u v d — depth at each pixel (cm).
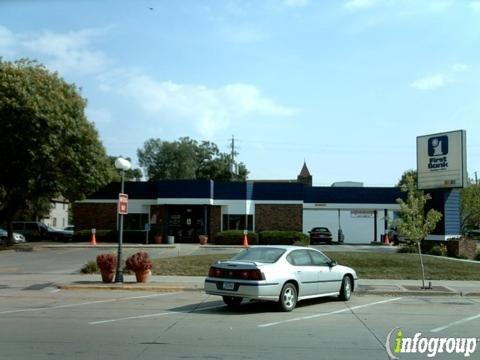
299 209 4444
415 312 1355
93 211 4478
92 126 3972
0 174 3750
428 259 2427
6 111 3509
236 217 4450
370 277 2184
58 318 1208
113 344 920
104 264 1938
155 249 3538
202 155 8788
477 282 2070
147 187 4478
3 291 1775
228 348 893
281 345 922
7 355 834
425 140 3152
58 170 3838
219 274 1343
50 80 3819
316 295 1447
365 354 860
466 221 5081
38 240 4856
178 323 1145
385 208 4734
